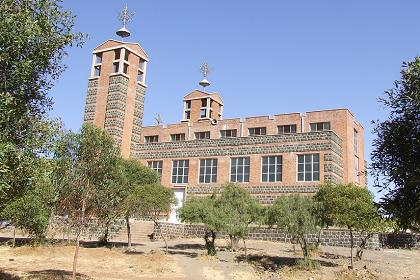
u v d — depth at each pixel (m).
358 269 26.02
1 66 11.33
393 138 10.88
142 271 25.67
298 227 26.80
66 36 12.84
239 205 31.38
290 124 52.50
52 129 12.96
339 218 25.56
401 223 10.59
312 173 43.69
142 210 32.59
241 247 36.28
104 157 18.98
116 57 57.38
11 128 11.76
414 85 10.34
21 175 11.92
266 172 46.31
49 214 28.48
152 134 62.53
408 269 27.16
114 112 54.28
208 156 50.25
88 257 29.73
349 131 49.75
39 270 24.30
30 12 11.91
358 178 52.09
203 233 45.47
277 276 24.94
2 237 42.12
